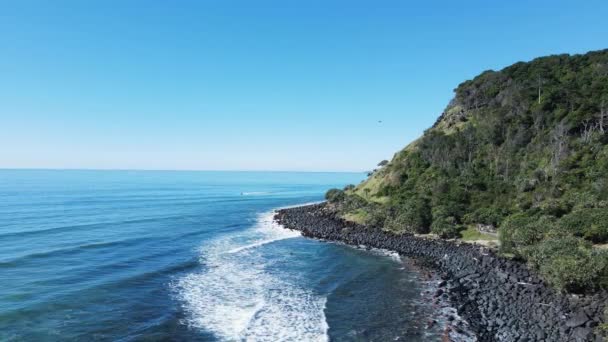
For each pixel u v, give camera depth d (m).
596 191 36.25
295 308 23.59
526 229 31.39
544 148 49.38
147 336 19.30
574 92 55.84
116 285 27.27
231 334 19.78
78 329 19.80
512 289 25.42
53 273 29.62
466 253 35.69
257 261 36.16
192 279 29.59
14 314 21.25
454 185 52.59
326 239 47.88
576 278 22.20
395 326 20.73
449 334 19.38
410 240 43.19
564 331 18.50
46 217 60.53
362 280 29.78
